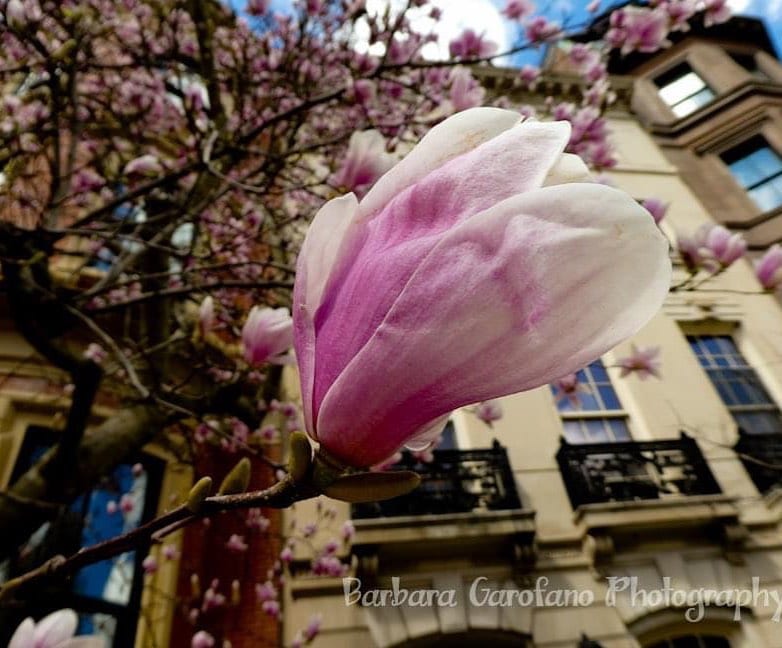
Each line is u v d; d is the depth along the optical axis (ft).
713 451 26.14
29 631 3.92
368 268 1.93
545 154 1.71
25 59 13.21
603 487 24.02
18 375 19.54
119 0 16.98
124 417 13.09
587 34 12.82
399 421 1.85
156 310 14.87
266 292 15.64
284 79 16.71
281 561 21.30
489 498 23.93
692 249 10.66
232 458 22.57
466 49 11.53
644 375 14.87
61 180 12.33
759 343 30.68
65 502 11.33
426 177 1.88
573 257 1.51
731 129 41.88
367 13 12.55
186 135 21.13
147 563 17.33
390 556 21.42
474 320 1.63
